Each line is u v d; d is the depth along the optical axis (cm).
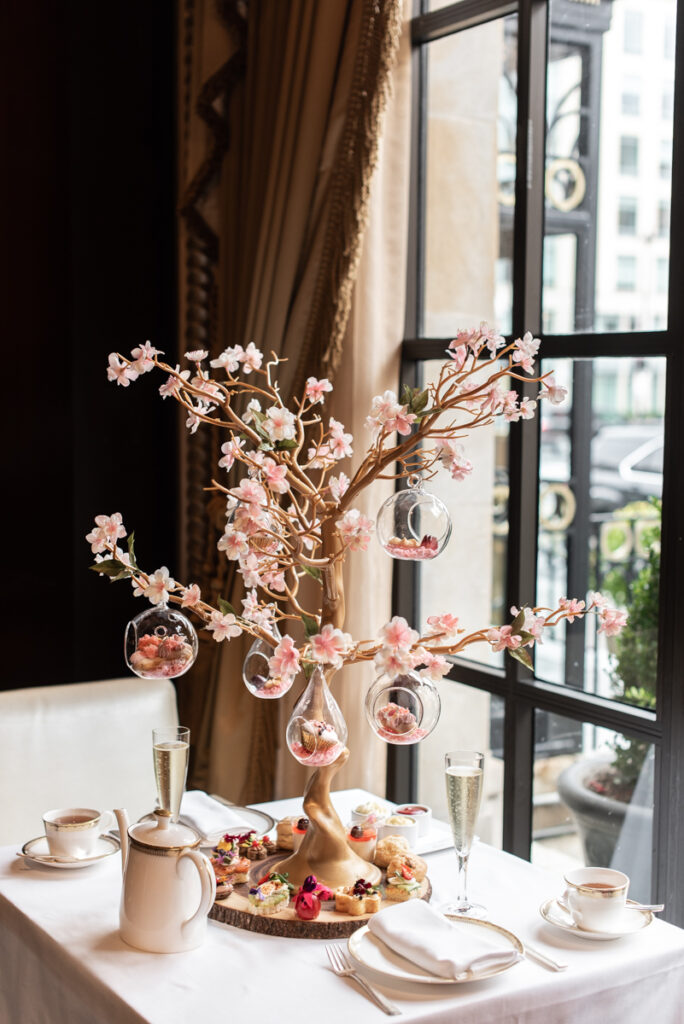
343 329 272
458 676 288
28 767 239
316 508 183
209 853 192
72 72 349
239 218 323
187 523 355
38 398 367
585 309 255
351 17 269
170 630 186
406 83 278
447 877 189
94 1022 152
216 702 319
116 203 359
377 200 275
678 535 221
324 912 170
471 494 291
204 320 346
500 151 279
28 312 365
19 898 177
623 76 243
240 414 302
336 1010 143
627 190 243
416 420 169
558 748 264
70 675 367
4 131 358
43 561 371
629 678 249
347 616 275
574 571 262
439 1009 142
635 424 243
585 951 159
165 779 183
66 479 362
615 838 251
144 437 369
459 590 296
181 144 346
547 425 264
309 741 170
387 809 215
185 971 154
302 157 280
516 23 272
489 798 287
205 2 331
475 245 287
